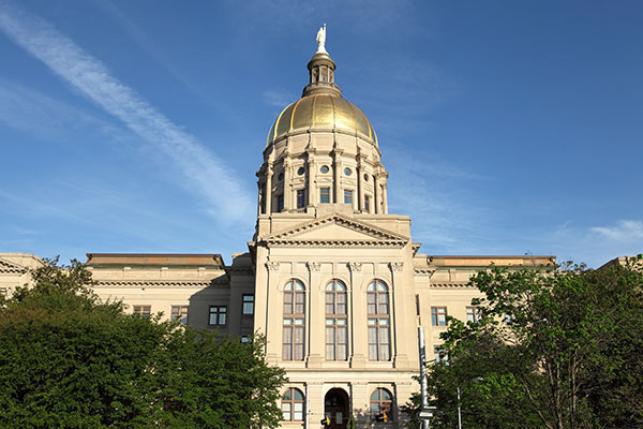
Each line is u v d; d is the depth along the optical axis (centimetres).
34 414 3794
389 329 5875
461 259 8006
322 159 8188
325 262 6062
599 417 3506
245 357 4644
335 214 6134
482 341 3356
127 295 7388
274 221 6372
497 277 3250
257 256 6091
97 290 7400
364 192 8250
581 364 3200
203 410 4250
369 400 5600
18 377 3897
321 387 5597
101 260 7812
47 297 5109
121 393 3872
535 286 3147
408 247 6147
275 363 5659
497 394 3234
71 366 4006
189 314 7312
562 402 3200
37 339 4100
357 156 8269
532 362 3269
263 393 4744
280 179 8338
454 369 4022
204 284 7400
